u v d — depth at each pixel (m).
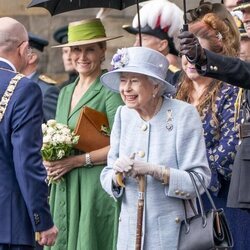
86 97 11.91
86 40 12.06
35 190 10.02
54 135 11.66
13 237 10.07
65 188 11.80
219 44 10.91
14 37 10.38
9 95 10.12
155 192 10.02
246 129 10.06
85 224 11.64
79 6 12.88
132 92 10.07
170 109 10.13
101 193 11.70
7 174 10.10
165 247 9.98
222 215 9.75
